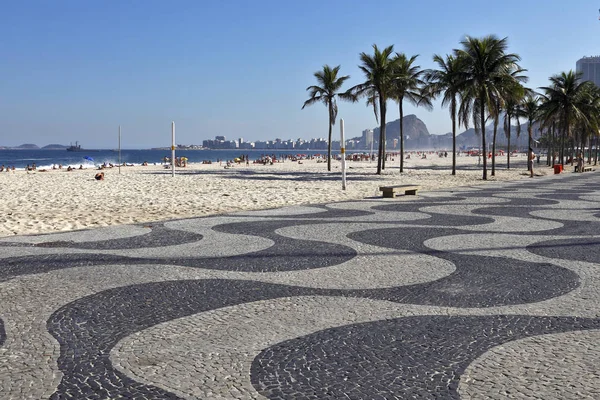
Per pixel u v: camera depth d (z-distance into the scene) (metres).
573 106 42.78
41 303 5.50
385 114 36.84
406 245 8.87
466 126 31.45
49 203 16.67
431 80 32.81
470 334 4.54
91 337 4.51
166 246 8.81
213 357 4.06
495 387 3.50
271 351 4.18
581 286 6.12
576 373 3.71
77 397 3.39
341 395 3.41
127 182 28.05
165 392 3.46
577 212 13.84
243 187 23.98
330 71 39.91
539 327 4.70
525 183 27.98
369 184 26.44
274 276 6.68
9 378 3.68
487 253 8.16
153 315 5.12
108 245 8.94
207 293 5.89
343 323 4.85
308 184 26.22
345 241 9.27
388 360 3.98
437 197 18.64
